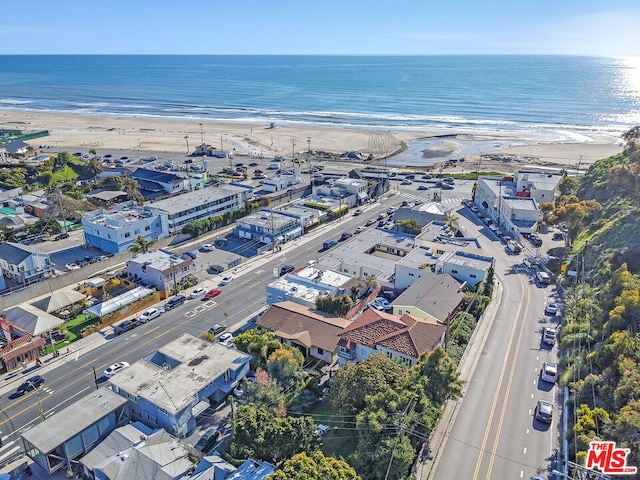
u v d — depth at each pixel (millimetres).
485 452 50312
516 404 57438
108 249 105125
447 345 65438
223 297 86875
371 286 85125
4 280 88812
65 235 115562
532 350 68375
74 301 82438
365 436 46500
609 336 60906
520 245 106688
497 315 78000
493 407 56938
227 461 48125
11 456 52625
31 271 90000
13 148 195500
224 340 72500
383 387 50500
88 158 192375
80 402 55531
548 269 94625
